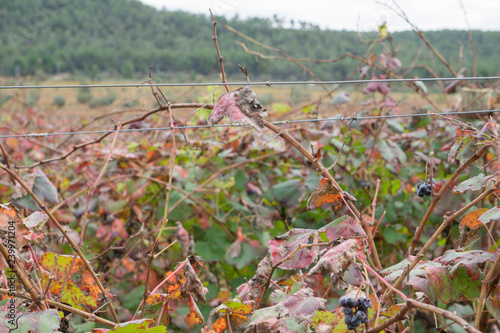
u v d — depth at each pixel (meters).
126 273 2.68
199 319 1.42
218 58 1.62
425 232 2.82
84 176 2.94
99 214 2.76
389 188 3.28
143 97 4.29
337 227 1.29
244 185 2.91
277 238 1.35
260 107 1.32
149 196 3.01
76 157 3.28
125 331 1.14
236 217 2.90
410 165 3.33
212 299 2.56
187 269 1.30
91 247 2.69
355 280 1.42
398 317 1.08
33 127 5.82
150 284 2.50
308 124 3.35
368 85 3.17
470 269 1.21
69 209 3.01
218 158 3.08
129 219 2.76
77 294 1.41
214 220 2.87
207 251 2.75
